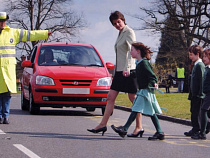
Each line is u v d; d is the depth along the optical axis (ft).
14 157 22.65
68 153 24.22
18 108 57.62
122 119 46.29
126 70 31.22
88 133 32.68
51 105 45.14
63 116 45.52
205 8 147.02
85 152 24.68
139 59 30.42
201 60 33.32
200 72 32.63
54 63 48.11
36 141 28.22
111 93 31.89
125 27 32.17
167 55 158.61
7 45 37.47
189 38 157.48
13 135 30.66
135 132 31.65
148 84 30.09
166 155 24.53
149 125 40.81
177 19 150.61
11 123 37.91
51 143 27.55
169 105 59.82
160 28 155.12
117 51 32.24
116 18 31.99
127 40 31.73
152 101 30.17
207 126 33.88
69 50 50.06
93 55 50.16
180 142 30.07
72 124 38.19
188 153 25.48
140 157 23.68
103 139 29.91
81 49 50.62
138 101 30.19
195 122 33.35
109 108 31.60
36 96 45.03
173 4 151.74
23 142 27.66
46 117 43.88
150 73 29.91
